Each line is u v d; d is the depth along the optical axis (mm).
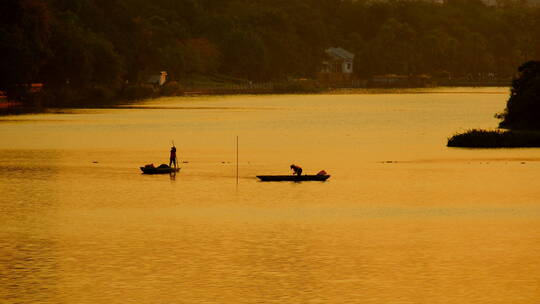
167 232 196750
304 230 198875
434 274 161250
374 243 185625
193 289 152125
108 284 155000
